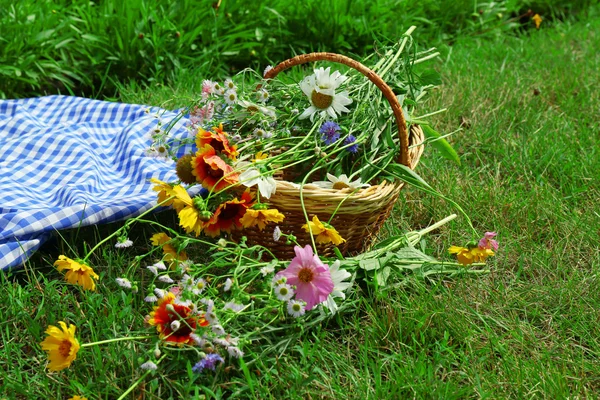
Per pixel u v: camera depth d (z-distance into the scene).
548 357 1.67
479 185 2.13
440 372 1.66
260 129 1.85
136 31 2.61
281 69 1.91
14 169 2.07
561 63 2.84
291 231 1.79
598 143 2.28
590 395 1.61
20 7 2.54
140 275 1.82
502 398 1.60
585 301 1.79
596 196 2.08
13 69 2.48
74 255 1.86
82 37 2.56
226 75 2.70
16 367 1.65
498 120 2.41
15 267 1.79
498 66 2.84
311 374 1.63
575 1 3.68
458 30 3.18
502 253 1.92
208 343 1.58
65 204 1.94
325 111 1.85
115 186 2.05
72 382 1.59
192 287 1.63
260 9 2.79
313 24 2.87
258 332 1.64
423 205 2.05
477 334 1.72
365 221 1.82
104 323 1.69
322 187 1.79
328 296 1.67
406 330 1.71
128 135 2.18
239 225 1.76
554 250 1.92
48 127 2.24
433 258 1.85
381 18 2.92
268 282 1.63
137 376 1.61
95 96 2.60
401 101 1.96
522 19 3.60
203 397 1.56
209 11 2.70
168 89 2.55
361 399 1.60
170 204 1.81
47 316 1.71
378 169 1.85
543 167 2.20
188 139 1.88
